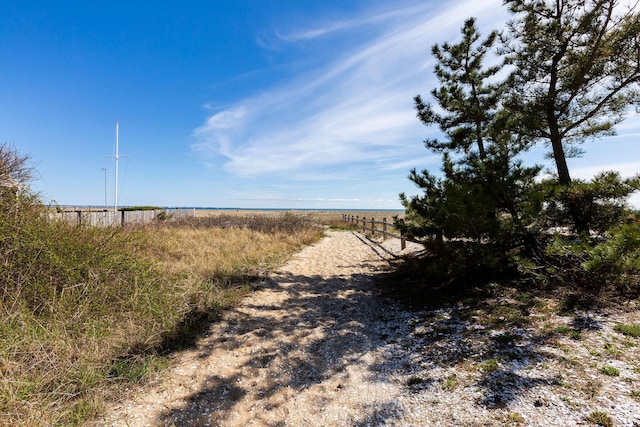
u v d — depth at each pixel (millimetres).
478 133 7277
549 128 6957
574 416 2342
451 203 5246
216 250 9312
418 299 5816
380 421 2715
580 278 4852
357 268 9117
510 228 5273
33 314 3793
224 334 4637
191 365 3777
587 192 5520
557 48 6539
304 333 4730
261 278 7461
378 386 3268
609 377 2734
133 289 4809
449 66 8086
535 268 5004
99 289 4492
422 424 2586
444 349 3797
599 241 4910
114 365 3428
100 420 2762
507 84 7156
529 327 3926
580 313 4105
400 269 8234
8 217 4375
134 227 8422
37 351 3146
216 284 6363
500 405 2617
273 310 5656
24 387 2738
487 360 3344
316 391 3277
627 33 5652
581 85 6367
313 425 2752
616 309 4109
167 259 7434
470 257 5562
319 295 6578
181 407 3010
